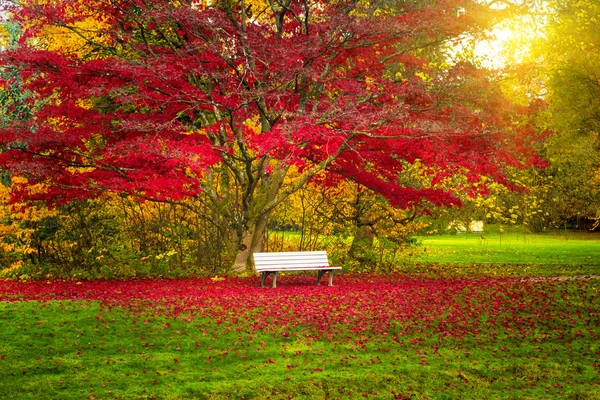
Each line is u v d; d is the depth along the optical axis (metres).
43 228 19.84
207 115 20.02
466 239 41.22
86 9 17.67
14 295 14.77
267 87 16.25
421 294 14.75
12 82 20.83
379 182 18.23
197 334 11.14
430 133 15.76
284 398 8.66
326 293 15.02
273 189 18.84
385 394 8.86
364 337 11.11
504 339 11.12
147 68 15.27
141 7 16.52
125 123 15.43
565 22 20.73
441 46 23.30
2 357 9.81
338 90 19.12
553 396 8.82
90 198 18.89
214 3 18.91
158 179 15.39
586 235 43.94
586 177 34.62
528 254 28.86
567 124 20.67
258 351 10.34
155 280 18.28
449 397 8.80
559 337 11.29
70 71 15.92
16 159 16.62
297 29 18.42
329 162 17.91
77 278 18.83
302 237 21.50
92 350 10.27
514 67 17.47
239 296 14.54
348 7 16.69
